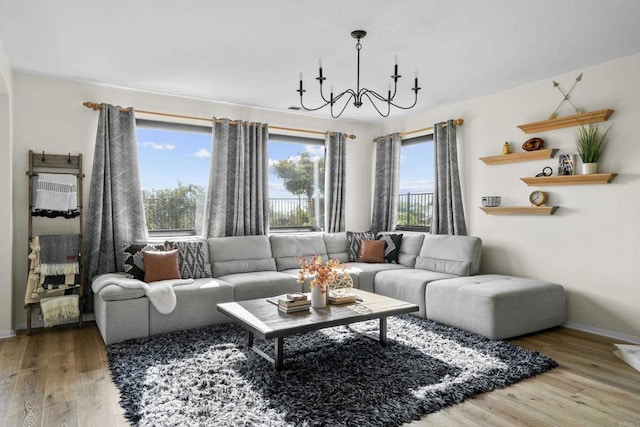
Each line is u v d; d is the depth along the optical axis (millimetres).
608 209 3824
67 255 4059
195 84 4480
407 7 2783
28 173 4059
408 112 5738
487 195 4906
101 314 3678
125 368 2945
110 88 4547
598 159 3885
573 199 4090
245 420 2219
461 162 5219
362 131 6484
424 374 2826
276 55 3639
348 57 3686
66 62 3812
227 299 4148
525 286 3904
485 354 3232
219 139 5078
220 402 2434
